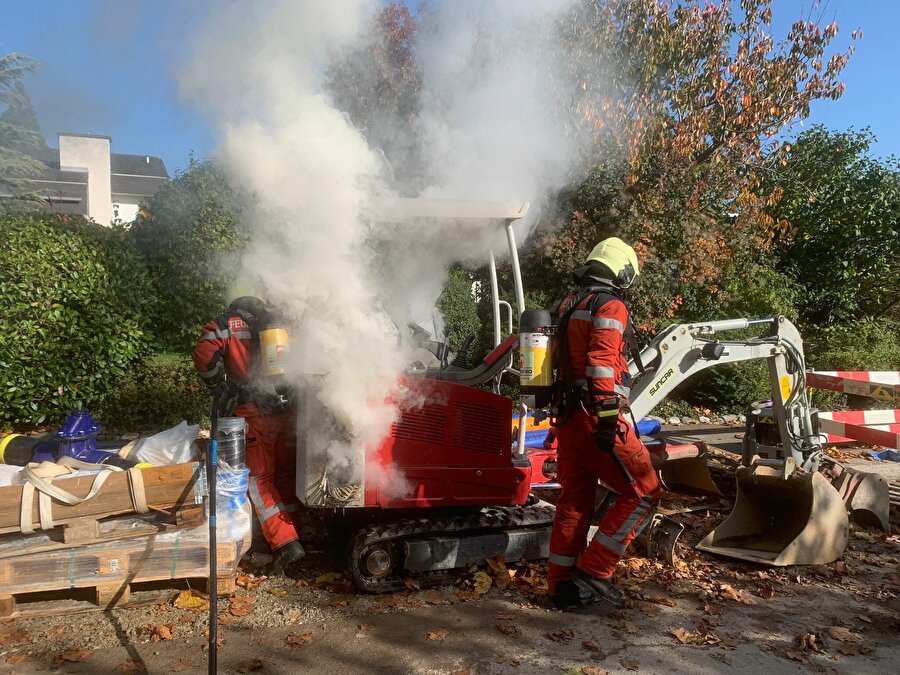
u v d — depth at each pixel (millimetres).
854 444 7758
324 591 3729
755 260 11219
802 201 12922
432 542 3730
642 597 3750
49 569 3309
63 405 7109
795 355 5125
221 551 3471
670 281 9273
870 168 13391
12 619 3297
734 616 3561
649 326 8844
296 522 4180
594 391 3326
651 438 5461
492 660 3059
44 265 6910
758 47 9086
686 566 4203
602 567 3543
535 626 3393
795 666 3070
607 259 3609
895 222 12977
